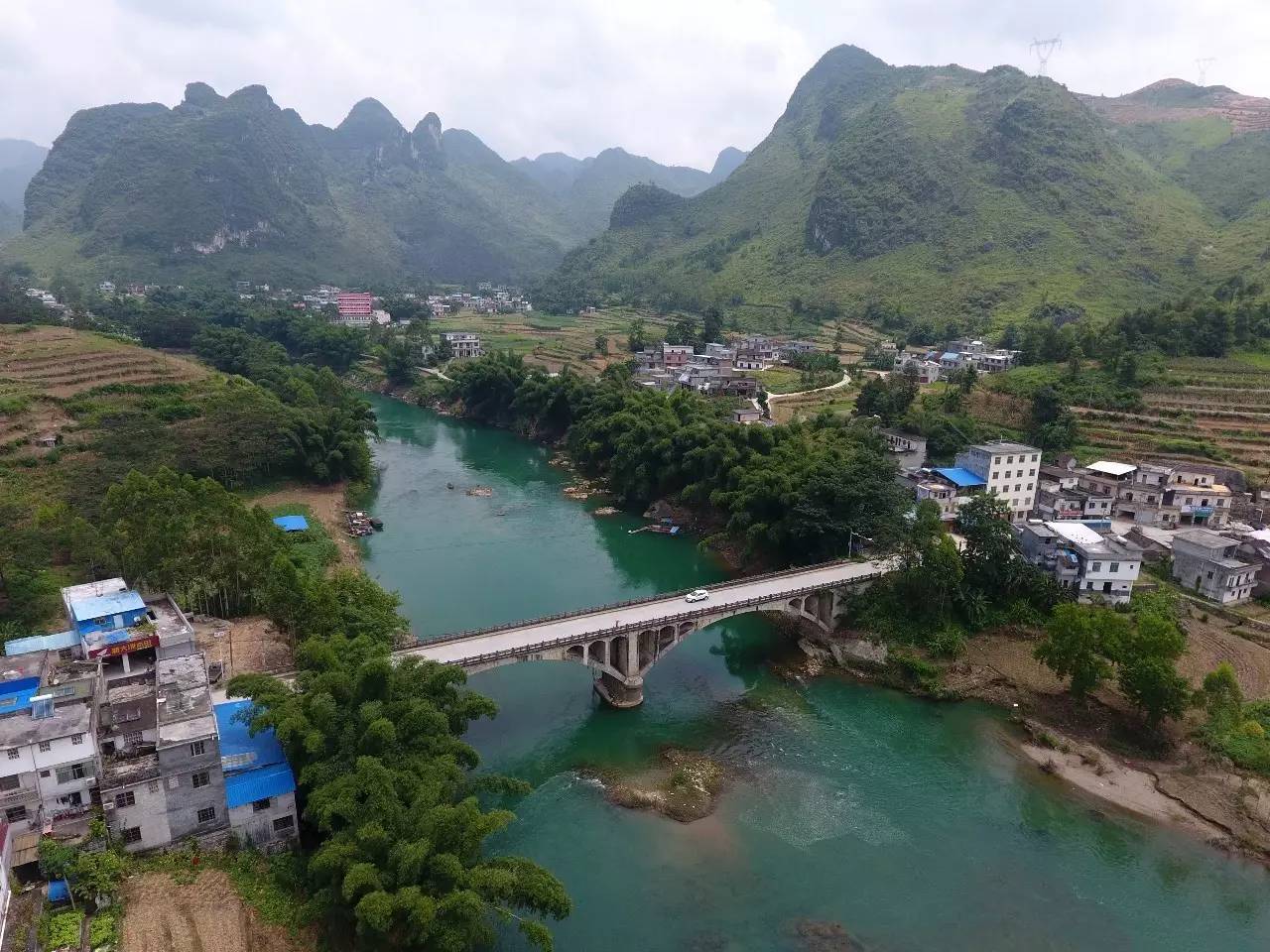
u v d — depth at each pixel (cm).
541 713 6500
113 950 3634
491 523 10994
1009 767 5903
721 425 11194
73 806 4169
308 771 4197
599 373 18512
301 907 3938
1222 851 5062
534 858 4897
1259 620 7450
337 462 11975
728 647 7819
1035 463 9769
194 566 6850
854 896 4656
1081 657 6197
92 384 11975
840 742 6209
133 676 5156
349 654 5091
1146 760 5919
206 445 10538
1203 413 11050
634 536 10538
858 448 10269
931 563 7281
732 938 4328
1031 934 4419
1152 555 8644
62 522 7512
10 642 5459
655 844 5047
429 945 3666
